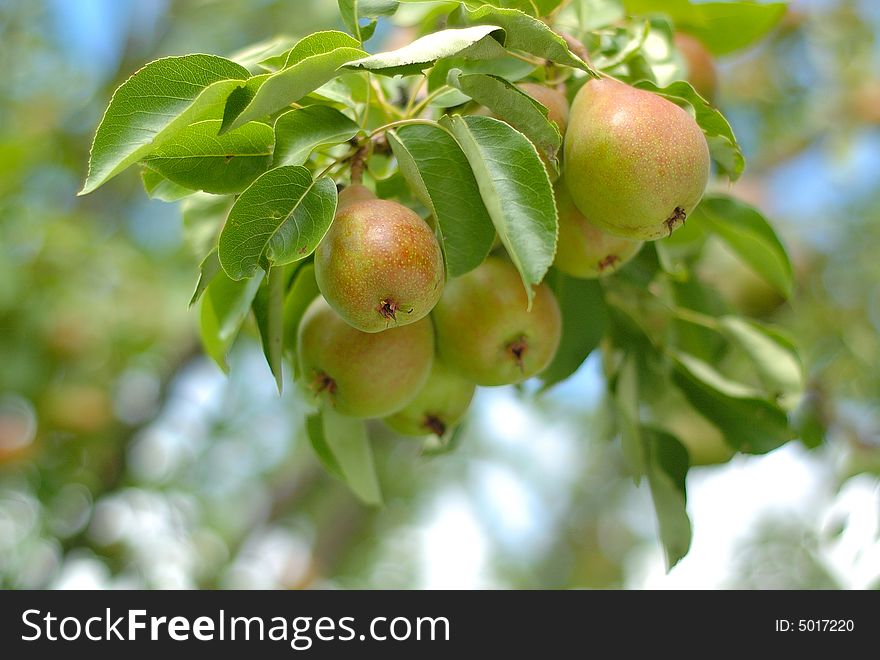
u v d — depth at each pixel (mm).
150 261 1285
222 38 1295
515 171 562
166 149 576
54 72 1407
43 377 1169
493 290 616
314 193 565
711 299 712
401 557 1716
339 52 558
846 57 1245
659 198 583
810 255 1174
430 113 617
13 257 1157
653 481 694
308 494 1498
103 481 1191
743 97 1238
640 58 642
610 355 714
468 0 603
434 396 642
